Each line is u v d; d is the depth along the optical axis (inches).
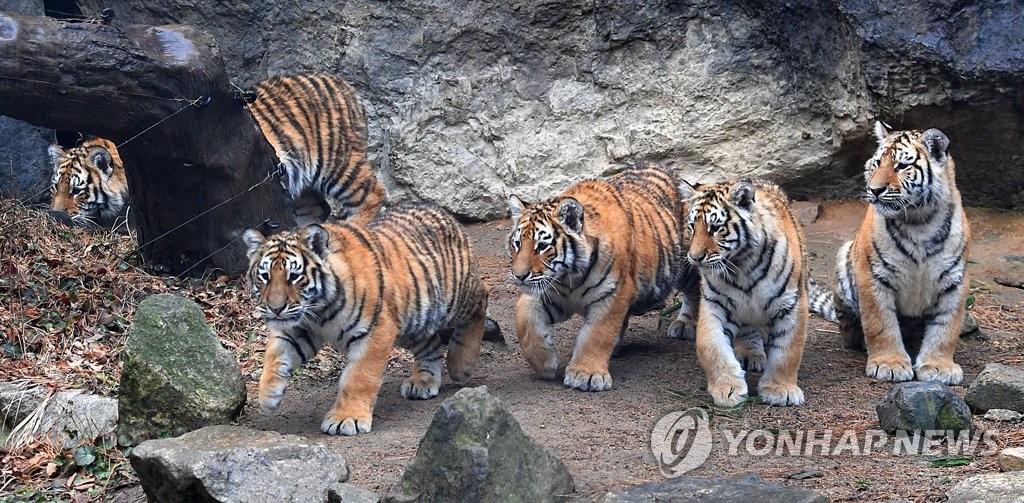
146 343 278.4
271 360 281.6
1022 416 269.1
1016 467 225.5
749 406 295.1
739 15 494.6
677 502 206.8
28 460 280.2
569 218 306.0
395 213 314.8
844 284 355.9
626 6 502.3
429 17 517.7
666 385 319.9
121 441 275.9
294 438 244.5
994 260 449.7
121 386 277.6
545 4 508.7
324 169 438.9
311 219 463.8
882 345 331.6
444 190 523.2
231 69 530.0
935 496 215.2
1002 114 445.4
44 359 324.5
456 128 522.9
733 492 209.9
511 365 353.7
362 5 521.0
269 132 417.7
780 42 490.0
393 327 283.4
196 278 403.9
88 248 409.7
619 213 323.0
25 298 357.4
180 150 361.4
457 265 313.3
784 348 300.8
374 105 525.0
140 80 332.8
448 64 519.2
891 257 325.1
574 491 227.5
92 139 456.1
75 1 550.6
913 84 452.8
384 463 252.5
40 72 314.8
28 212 422.9
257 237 275.4
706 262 294.2
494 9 513.7
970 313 375.6
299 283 266.8
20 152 496.1
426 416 295.6
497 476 211.5
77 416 291.9
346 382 281.0
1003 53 434.9
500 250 482.6
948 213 319.9
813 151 493.4
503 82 518.9
